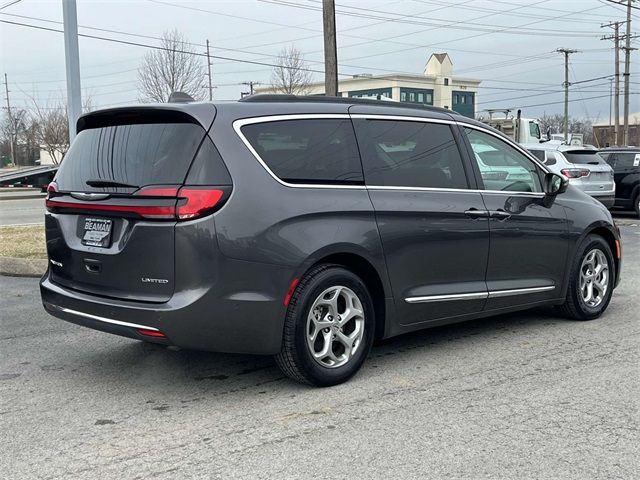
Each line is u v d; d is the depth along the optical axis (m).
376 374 4.82
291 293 4.26
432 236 4.99
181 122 4.22
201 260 3.98
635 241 12.53
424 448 3.60
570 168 15.11
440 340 5.72
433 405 4.22
